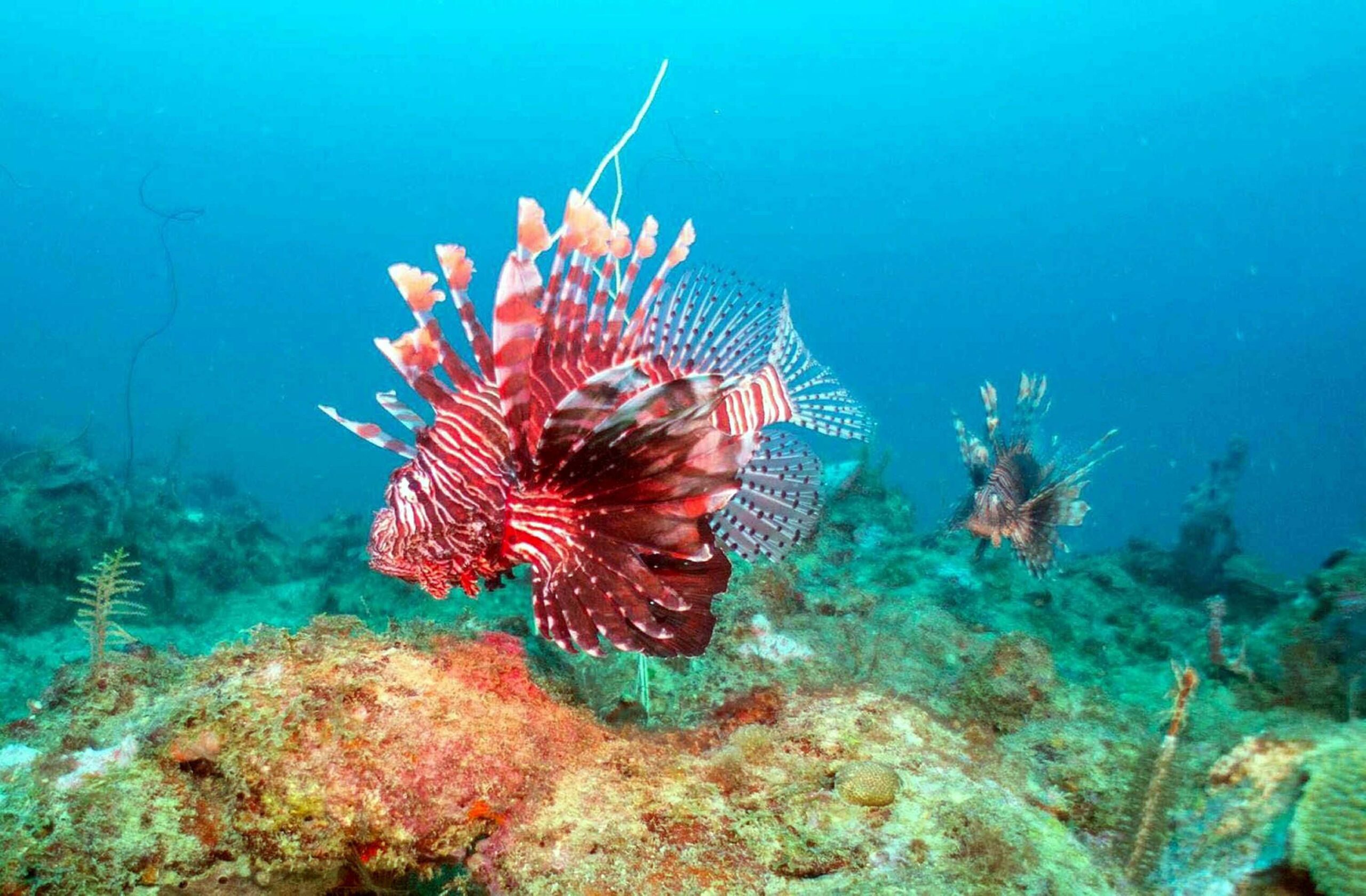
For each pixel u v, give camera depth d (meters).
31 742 0.56
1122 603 1.59
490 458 0.59
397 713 0.54
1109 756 0.70
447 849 0.53
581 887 0.50
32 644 1.63
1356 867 0.48
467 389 0.60
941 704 0.85
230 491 3.82
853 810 0.56
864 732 0.64
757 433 0.59
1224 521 2.01
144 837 0.52
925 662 0.97
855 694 0.70
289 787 0.52
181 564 2.08
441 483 0.58
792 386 0.82
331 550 2.43
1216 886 0.54
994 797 0.60
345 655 0.56
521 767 0.55
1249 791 0.59
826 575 1.28
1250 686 0.95
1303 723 0.63
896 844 0.54
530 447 0.60
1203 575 1.95
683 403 0.55
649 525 0.59
